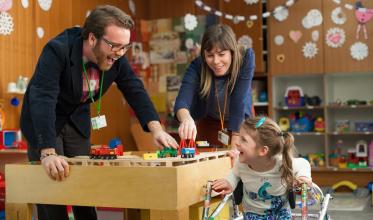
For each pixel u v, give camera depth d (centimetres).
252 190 204
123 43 201
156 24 666
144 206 181
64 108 223
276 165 199
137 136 614
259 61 612
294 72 606
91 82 220
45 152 195
